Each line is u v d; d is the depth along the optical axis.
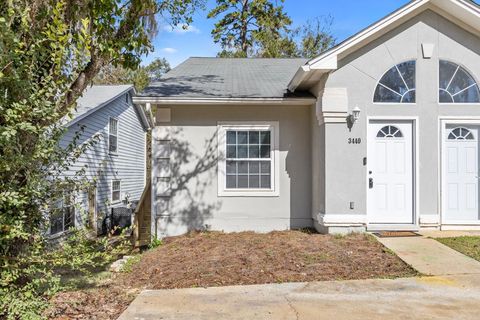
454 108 8.02
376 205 8.02
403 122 8.06
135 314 4.22
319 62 7.59
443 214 8.01
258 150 9.10
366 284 5.05
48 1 4.54
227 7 23.28
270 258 6.21
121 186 16.59
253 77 10.87
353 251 6.44
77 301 4.83
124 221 14.52
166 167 8.96
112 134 15.55
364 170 7.89
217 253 6.72
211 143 9.05
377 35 7.90
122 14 5.93
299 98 8.64
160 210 8.95
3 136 3.65
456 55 7.99
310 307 4.32
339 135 7.90
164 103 8.71
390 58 7.97
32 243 4.39
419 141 8.00
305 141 9.09
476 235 7.48
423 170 8.00
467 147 8.13
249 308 4.33
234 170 9.08
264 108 9.08
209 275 5.61
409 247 6.59
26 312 3.99
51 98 4.48
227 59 13.32
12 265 4.04
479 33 7.96
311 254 6.31
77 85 5.56
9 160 3.85
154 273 6.00
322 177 8.10
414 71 8.03
